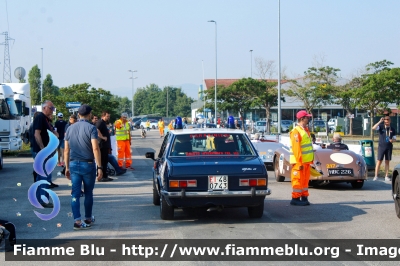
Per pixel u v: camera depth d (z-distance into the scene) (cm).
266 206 1073
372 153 1755
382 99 3120
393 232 817
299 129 1079
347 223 889
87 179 852
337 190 1340
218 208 867
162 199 911
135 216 962
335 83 4709
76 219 841
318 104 4591
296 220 918
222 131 978
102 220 924
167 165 877
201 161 887
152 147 3394
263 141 1939
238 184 857
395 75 3098
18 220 925
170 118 8550
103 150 1481
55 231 834
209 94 5006
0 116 2462
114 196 1216
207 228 852
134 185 1424
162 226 869
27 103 3042
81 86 4238
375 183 1494
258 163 877
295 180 1080
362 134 4750
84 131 841
